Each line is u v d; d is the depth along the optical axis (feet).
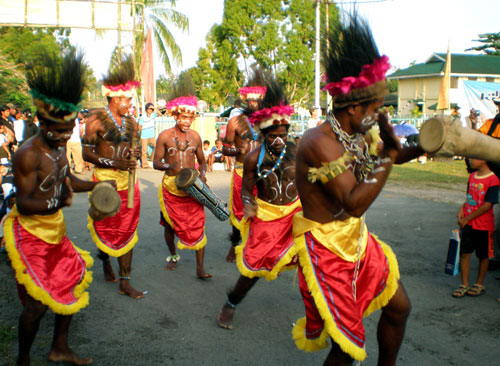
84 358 11.18
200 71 99.71
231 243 20.17
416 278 16.96
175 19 75.56
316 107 46.37
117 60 15.28
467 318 13.74
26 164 9.86
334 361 8.49
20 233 10.32
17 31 66.95
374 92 7.67
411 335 12.68
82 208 28.22
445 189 36.22
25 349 10.30
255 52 77.87
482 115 38.99
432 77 101.19
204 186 16.20
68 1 53.62
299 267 9.07
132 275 17.52
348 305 8.32
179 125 17.44
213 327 13.23
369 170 8.46
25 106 65.05
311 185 8.42
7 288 15.56
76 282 10.87
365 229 8.87
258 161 13.09
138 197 15.70
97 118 15.03
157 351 11.83
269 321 13.66
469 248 15.24
